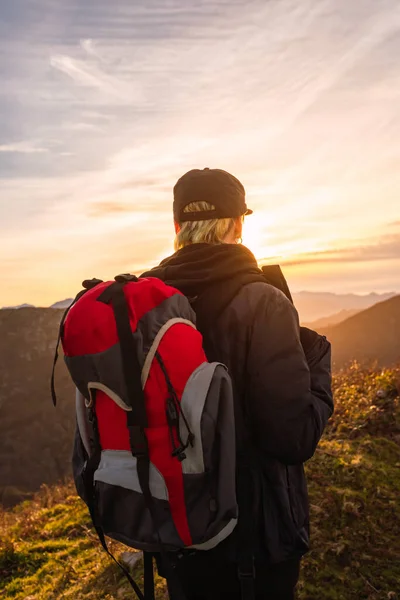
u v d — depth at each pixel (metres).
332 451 5.23
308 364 2.16
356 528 4.10
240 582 2.03
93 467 2.04
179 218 2.31
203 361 1.95
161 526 1.87
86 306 1.99
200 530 1.86
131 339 1.90
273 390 1.96
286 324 2.01
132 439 1.88
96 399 2.01
